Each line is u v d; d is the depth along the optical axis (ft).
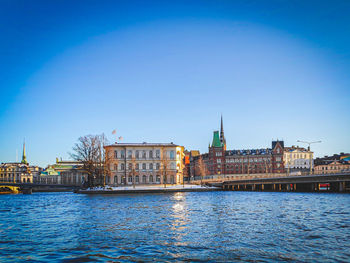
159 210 159.84
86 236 94.79
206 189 392.88
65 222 122.83
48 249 80.28
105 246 82.53
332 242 84.33
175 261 69.56
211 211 153.79
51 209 175.42
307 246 80.43
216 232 98.68
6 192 455.63
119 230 103.50
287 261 68.90
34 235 97.35
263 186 425.28
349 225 108.47
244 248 79.20
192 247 80.64
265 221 119.03
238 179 460.96
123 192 340.59
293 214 137.80
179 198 256.32
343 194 280.72
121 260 70.54
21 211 166.91
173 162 466.70
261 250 77.30
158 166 464.65
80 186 483.92
